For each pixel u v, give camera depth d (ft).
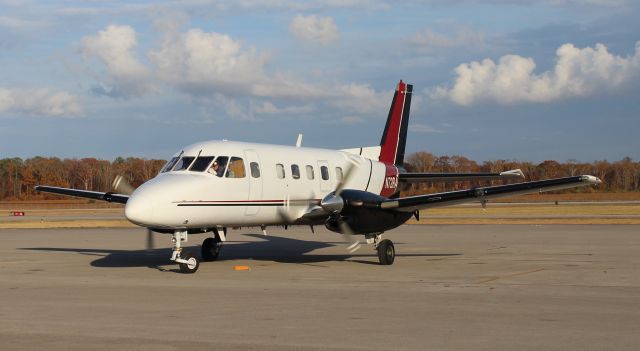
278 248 99.09
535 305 45.29
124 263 77.00
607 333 36.27
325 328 37.91
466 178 92.79
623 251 86.22
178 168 69.97
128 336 35.86
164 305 46.01
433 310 43.55
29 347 33.45
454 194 72.49
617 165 499.51
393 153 100.63
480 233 124.36
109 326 38.60
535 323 39.09
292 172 78.43
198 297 49.73
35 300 48.44
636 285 55.26
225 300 48.19
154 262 78.23
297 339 35.12
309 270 68.85
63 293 52.08
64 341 34.73
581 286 54.75
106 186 483.92
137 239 118.93
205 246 79.41
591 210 229.25
